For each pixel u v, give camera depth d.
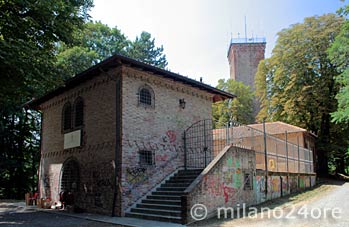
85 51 28.52
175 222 11.09
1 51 11.08
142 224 10.92
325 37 30.91
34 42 13.85
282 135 27.81
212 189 12.05
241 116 43.50
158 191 14.30
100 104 15.42
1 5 12.15
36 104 21.55
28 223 11.91
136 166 14.13
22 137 28.89
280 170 19.27
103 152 14.74
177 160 16.22
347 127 31.11
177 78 16.39
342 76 22.98
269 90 36.34
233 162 13.62
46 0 12.52
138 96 14.85
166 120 16.05
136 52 40.22
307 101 31.16
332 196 17.14
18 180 28.92
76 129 16.95
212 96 19.55
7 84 13.16
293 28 33.22
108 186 14.09
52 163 18.98
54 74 14.00
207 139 18.25
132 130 14.28
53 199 18.36
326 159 34.06
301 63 31.91
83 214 14.28
